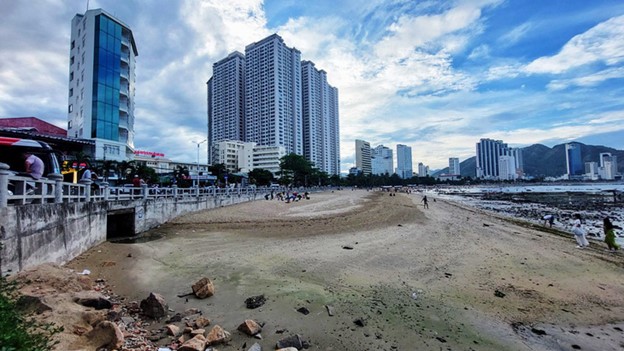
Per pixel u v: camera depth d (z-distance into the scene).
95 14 52.25
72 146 19.73
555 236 20.05
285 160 100.81
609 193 86.00
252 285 9.66
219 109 150.25
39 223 9.42
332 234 19.52
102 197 17.22
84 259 12.36
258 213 28.80
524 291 9.86
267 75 136.00
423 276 11.09
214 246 15.62
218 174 65.88
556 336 7.20
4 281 6.75
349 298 8.80
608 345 6.88
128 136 59.31
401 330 7.11
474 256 14.08
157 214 22.00
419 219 27.47
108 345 5.57
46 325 5.44
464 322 7.68
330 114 179.38
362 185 163.62
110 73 52.97
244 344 6.17
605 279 11.17
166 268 11.52
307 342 6.38
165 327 6.79
